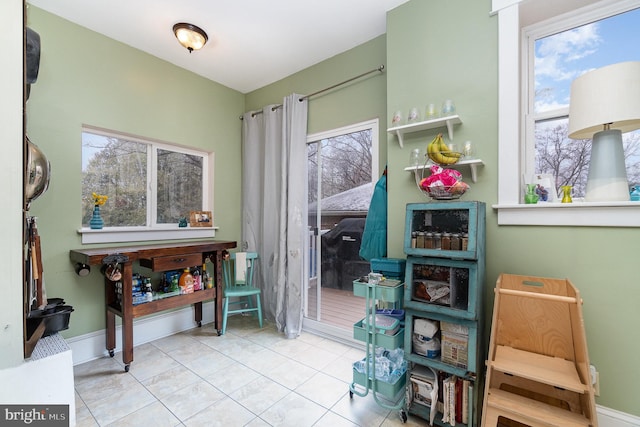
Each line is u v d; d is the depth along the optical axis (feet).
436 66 5.94
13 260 3.93
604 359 4.46
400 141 6.31
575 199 5.15
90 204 7.54
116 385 6.12
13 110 3.79
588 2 4.99
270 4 6.41
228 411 5.33
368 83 7.82
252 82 10.17
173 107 8.91
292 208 9.03
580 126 4.23
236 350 7.80
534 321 4.81
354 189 8.40
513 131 5.08
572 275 4.66
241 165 10.91
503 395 4.29
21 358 4.09
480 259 4.72
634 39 4.88
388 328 5.32
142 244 8.21
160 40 7.76
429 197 5.50
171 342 8.26
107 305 7.33
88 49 7.22
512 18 5.11
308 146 9.45
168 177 9.14
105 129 7.59
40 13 6.49
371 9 6.60
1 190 3.76
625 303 4.30
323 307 9.05
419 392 5.14
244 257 9.69
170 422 5.03
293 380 6.36
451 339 4.83
